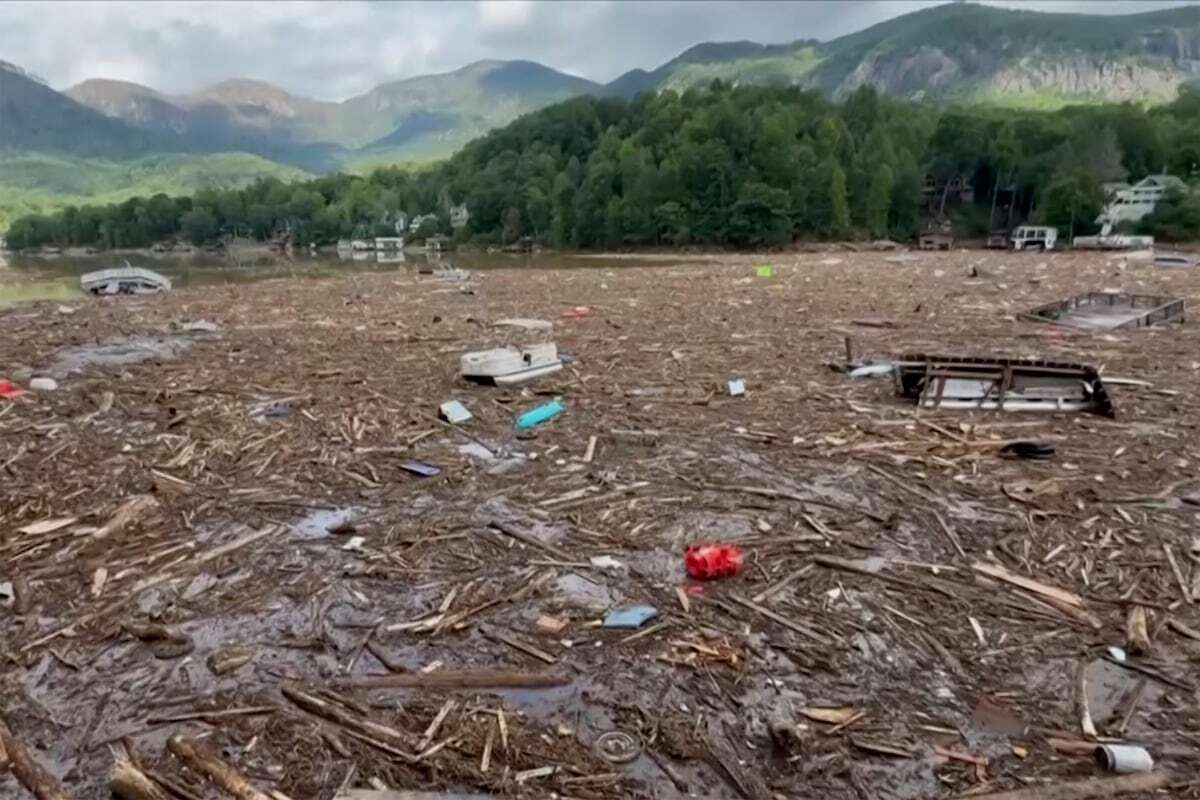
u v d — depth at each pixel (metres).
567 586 6.58
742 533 7.55
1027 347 16.91
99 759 4.59
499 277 40.34
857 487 8.70
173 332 20.64
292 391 13.53
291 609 6.28
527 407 12.34
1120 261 43.91
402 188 139.38
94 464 9.75
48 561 7.14
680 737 4.67
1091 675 5.28
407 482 9.13
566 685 5.22
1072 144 82.75
